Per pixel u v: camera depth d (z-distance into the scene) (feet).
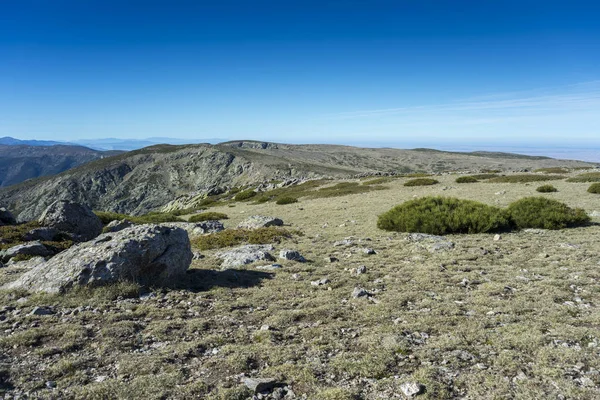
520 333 22.99
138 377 18.49
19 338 22.47
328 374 19.21
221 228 87.20
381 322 26.45
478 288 33.65
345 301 31.50
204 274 39.68
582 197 94.22
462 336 23.25
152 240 34.81
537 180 142.51
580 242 51.13
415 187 154.61
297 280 38.42
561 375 18.08
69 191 638.94
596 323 24.36
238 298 32.42
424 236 60.95
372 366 19.63
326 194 165.48
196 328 25.59
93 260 32.35
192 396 17.21
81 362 20.18
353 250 53.93
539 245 50.67
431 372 18.78
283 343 23.24
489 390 17.26
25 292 31.27
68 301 29.07
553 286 32.55
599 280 34.04
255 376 19.10
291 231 73.26
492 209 66.39
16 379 18.34
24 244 57.00
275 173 540.93
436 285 34.86
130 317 27.12
